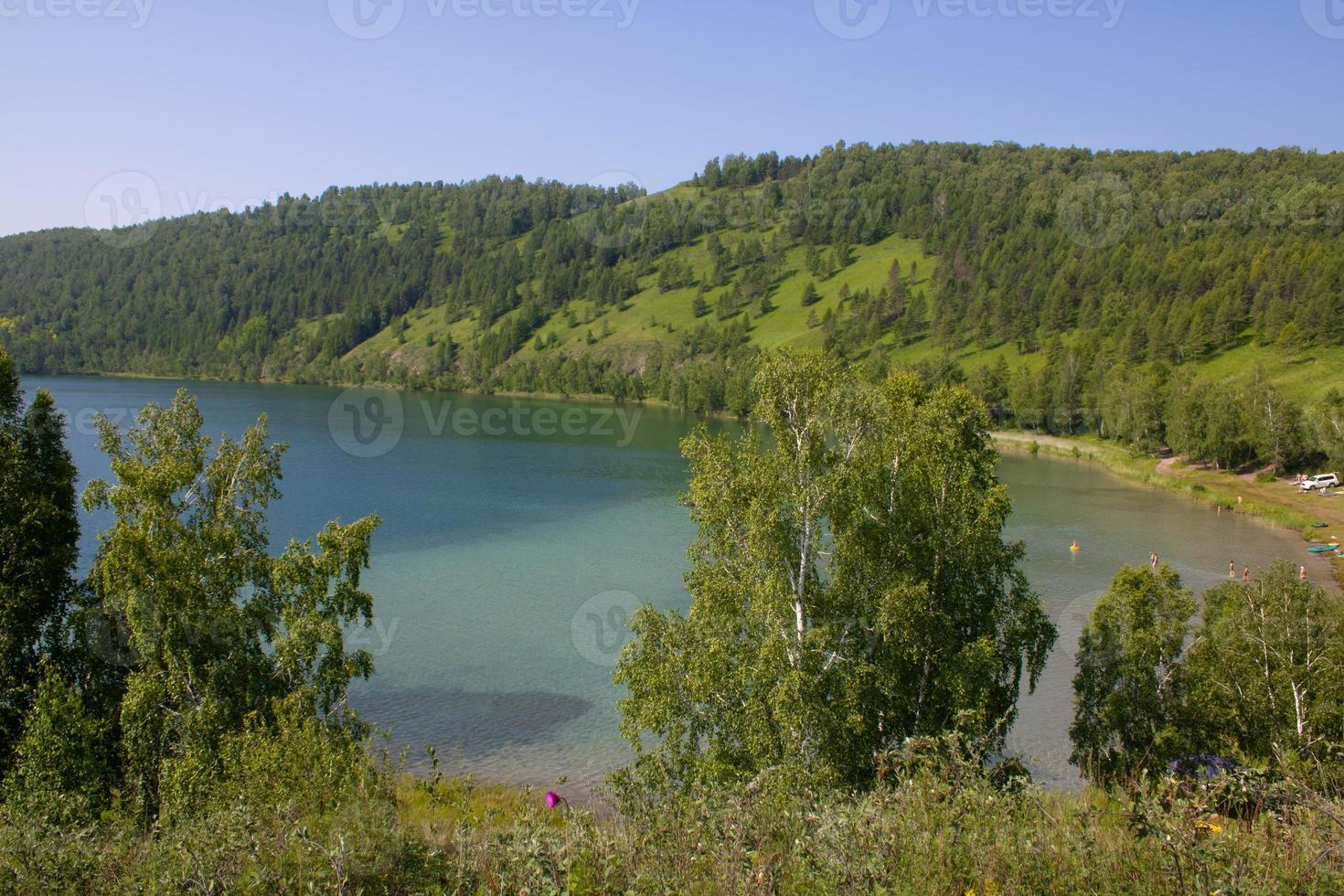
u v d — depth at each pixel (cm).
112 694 2211
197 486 2211
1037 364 14712
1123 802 666
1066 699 3212
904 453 2138
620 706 2158
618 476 9038
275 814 920
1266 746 2173
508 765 2780
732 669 1989
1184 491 8431
